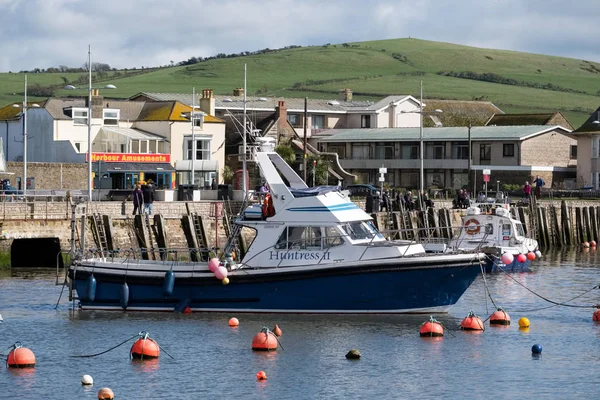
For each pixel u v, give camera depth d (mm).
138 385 37344
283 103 133000
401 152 131625
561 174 127625
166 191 84812
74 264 49500
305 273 46812
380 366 39844
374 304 47312
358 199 94750
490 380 38156
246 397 36031
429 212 86750
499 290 60375
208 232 76688
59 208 69750
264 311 47656
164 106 118875
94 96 114625
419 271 46750
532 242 73938
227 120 135375
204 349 42188
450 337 44719
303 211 47344
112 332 45062
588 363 40656
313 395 36281
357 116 149000
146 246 70125
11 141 115188
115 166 104500
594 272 71500
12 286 58781
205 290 48062
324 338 43875
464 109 161750
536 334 45875
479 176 126062
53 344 43094
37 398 35875
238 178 89562
